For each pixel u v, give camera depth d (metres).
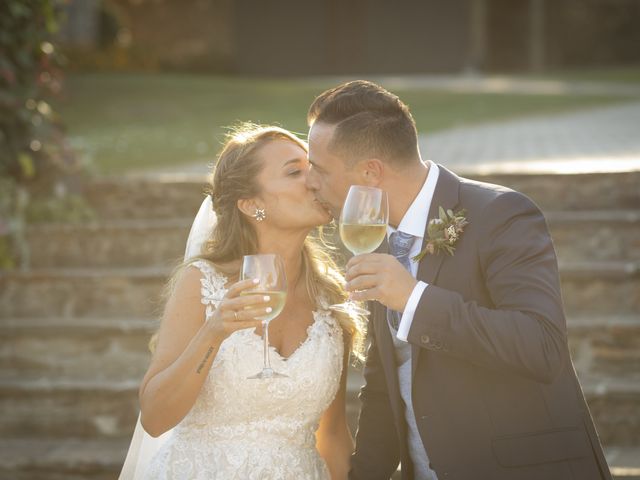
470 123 11.52
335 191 2.70
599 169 5.73
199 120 11.48
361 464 3.05
